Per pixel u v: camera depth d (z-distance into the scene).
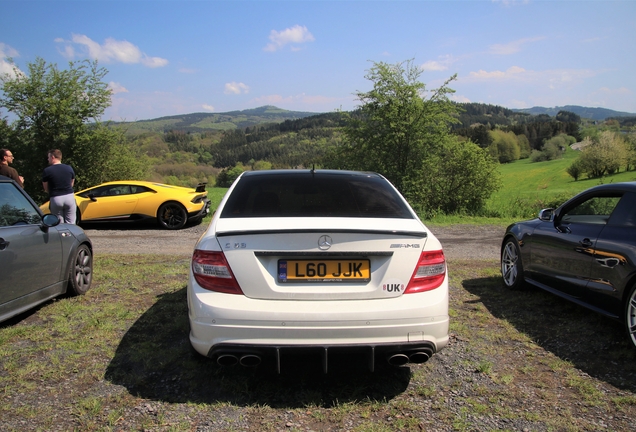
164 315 4.18
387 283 2.63
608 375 3.04
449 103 18.36
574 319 4.14
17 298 3.78
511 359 3.31
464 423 2.45
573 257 4.07
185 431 2.35
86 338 3.60
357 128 19.59
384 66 18.30
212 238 2.67
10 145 19.05
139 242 9.37
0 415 2.47
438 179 18.06
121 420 2.44
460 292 5.14
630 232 3.50
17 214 4.01
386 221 2.89
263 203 3.11
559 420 2.48
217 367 3.11
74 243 4.75
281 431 2.37
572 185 74.38
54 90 19.08
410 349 2.60
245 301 2.55
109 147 20.53
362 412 2.57
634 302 3.33
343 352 2.55
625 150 81.31
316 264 2.63
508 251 5.34
